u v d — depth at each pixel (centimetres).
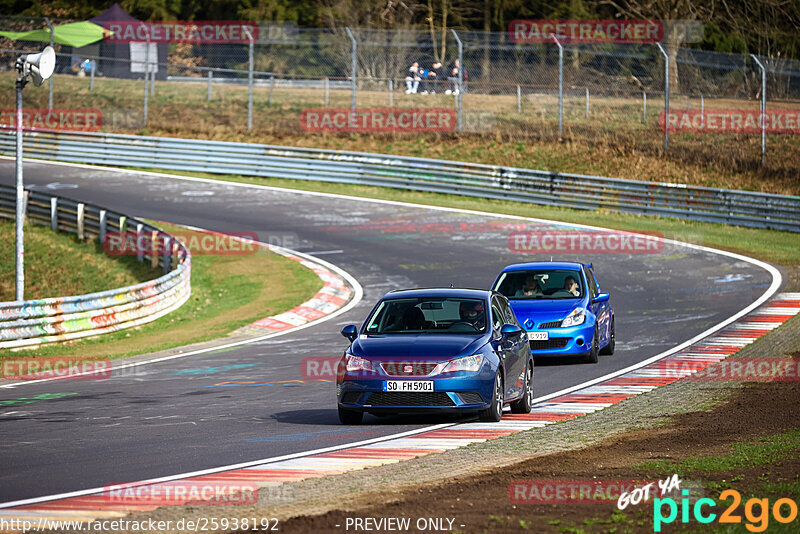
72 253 8638
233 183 11544
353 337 3344
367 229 9406
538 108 13925
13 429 3142
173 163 12169
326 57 17875
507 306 3678
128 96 15062
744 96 16688
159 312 6594
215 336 5953
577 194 10388
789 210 9438
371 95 14950
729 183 11394
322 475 2370
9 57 17950
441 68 18362
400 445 2797
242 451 2727
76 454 2700
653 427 3028
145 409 3575
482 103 14188
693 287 7012
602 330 4838
